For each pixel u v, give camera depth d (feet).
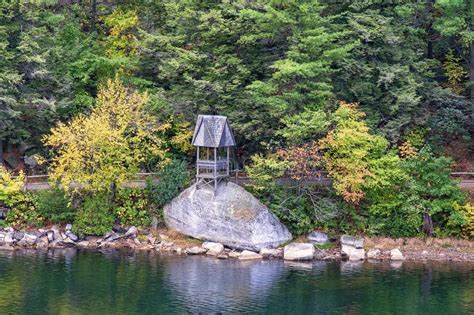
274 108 189.06
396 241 183.42
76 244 183.83
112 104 189.06
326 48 193.67
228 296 150.51
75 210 188.24
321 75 192.13
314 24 193.88
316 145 184.75
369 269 170.19
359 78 199.21
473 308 144.97
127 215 188.34
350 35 200.13
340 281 160.66
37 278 158.81
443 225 186.09
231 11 196.54
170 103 198.49
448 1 193.67
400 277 163.94
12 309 141.28
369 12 201.05
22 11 200.54
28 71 198.70
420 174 185.88
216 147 183.32
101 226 185.78
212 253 179.22
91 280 158.40
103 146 184.14
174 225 187.11
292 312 142.31
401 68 195.31
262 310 143.43
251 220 180.34
